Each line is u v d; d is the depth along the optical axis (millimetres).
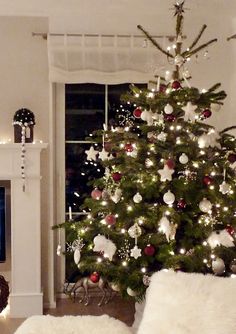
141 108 2742
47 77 3629
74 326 1968
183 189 2535
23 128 3400
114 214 2633
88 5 3559
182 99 2576
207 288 1821
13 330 3189
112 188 2785
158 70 3385
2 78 3592
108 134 2797
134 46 3604
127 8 3627
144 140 2666
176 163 2619
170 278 1913
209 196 2570
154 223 2588
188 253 2574
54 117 3740
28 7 3541
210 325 1700
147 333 1759
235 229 2609
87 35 3562
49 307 3604
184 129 2598
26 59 3604
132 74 3635
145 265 2588
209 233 2537
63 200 3820
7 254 3531
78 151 3824
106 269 2607
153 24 3678
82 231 2729
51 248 3660
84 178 3838
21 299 3451
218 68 3779
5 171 3416
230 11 3670
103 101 3820
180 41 2773
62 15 3613
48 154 3660
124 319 3383
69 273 3824
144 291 2539
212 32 3752
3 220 3504
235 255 2549
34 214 3459
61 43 3539
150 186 2602
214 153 2645
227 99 3809
